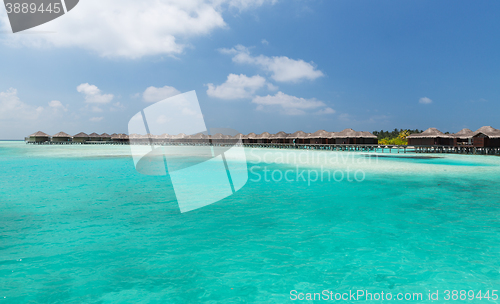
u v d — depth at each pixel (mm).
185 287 3883
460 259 4797
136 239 5617
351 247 5312
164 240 5590
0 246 5180
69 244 5316
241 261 4695
